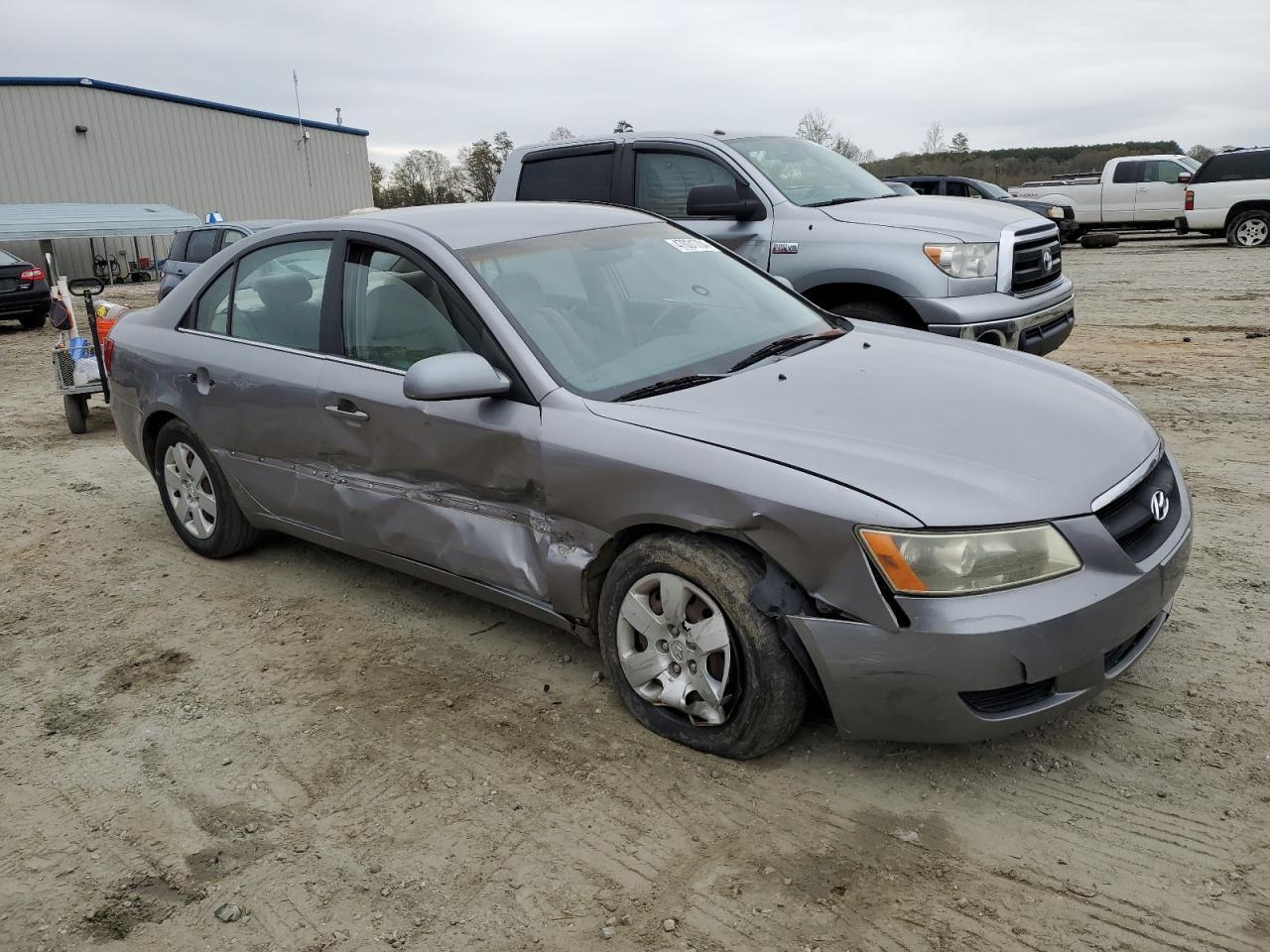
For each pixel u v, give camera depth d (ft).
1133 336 33.88
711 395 10.99
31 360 42.70
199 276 16.15
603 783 10.19
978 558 8.73
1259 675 11.35
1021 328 21.13
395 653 13.35
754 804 9.72
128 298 75.41
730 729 10.15
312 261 14.12
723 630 9.93
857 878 8.67
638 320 12.58
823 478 9.26
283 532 15.30
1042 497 9.07
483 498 11.89
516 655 13.04
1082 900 8.23
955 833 9.15
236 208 126.00
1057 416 10.61
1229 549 14.90
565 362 11.52
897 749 10.46
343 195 140.97
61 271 103.71
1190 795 9.43
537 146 25.96
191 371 15.47
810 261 21.71
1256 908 8.02
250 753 11.20
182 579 16.29
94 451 25.05
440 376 10.71
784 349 12.67
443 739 11.22
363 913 8.64
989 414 10.50
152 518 19.49
